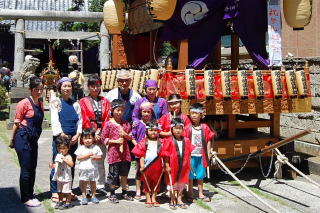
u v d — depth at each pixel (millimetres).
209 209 5461
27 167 5430
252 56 7348
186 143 5543
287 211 5402
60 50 27484
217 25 7414
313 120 9000
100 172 5914
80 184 5617
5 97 16297
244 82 6637
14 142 5445
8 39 25078
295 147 9273
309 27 11070
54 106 5680
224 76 6590
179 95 6152
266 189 6504
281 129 10109
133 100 6402
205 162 5914
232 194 6219
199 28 7305
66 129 5680
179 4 7172
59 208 5332
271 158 7039
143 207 5512
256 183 6871
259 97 6691
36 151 5527
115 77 8398
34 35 20141
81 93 10289
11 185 6375
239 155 6918
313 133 8938
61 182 5375
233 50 8461
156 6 6672
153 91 6113
